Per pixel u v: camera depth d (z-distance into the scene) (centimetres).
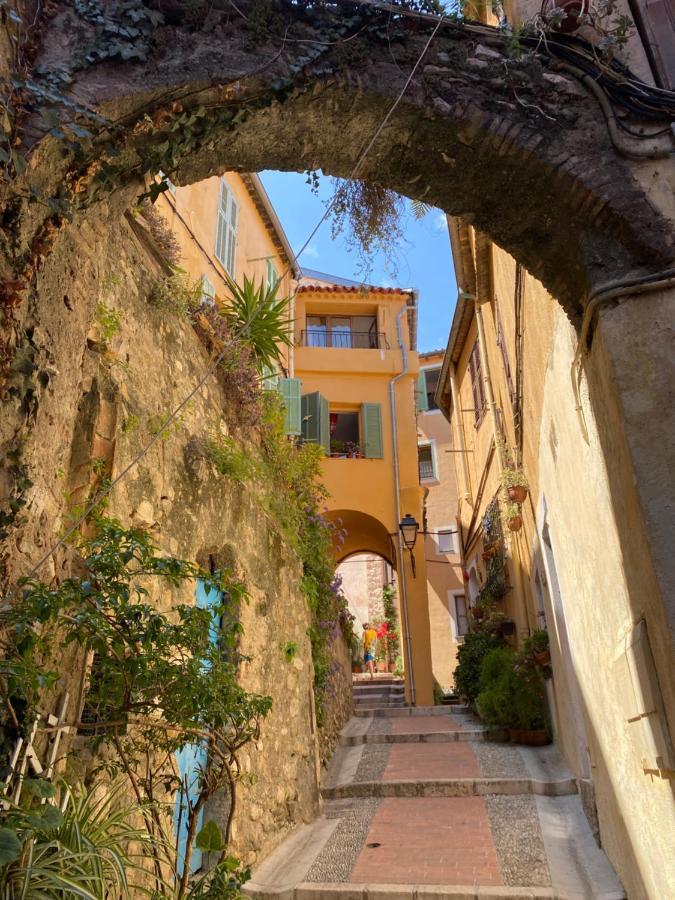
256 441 678
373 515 1466
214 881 291
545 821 582
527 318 580
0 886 189
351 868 495
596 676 456
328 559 848
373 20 326
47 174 263
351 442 1588
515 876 464
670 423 277
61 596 228
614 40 323
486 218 358
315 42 312
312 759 667
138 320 438
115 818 261
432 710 1172
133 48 283
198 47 298
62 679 277
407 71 322
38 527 257
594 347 325
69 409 283
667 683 267
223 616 512
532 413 632
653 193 310
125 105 280
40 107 254
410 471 1500
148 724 272
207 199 970
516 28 338
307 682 695
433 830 578
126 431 383
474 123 321
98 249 313
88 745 271
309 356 1557
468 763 777
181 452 467
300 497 816
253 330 662
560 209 327
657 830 323
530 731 851
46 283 266
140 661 254
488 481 1195
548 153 318
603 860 482
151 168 302
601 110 327
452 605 2186
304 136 336
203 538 476
